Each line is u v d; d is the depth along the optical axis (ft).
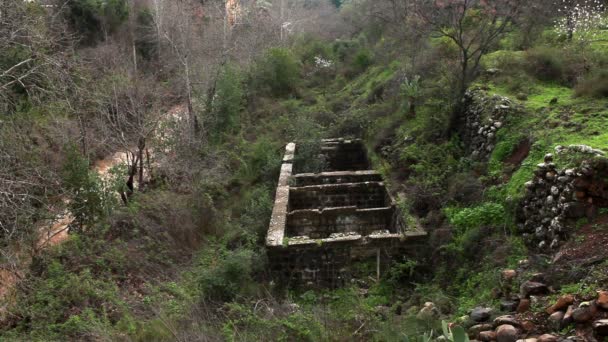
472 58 42.63
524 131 29.58
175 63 76.28
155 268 31.96
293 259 30.25
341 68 87.25
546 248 21.03
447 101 41.81
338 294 28.78
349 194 41.65
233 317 23.79
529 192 23.73
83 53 66.18
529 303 17.06
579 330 14.37
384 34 76.54
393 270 28.96
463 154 36.58
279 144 58.39
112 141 49.88
